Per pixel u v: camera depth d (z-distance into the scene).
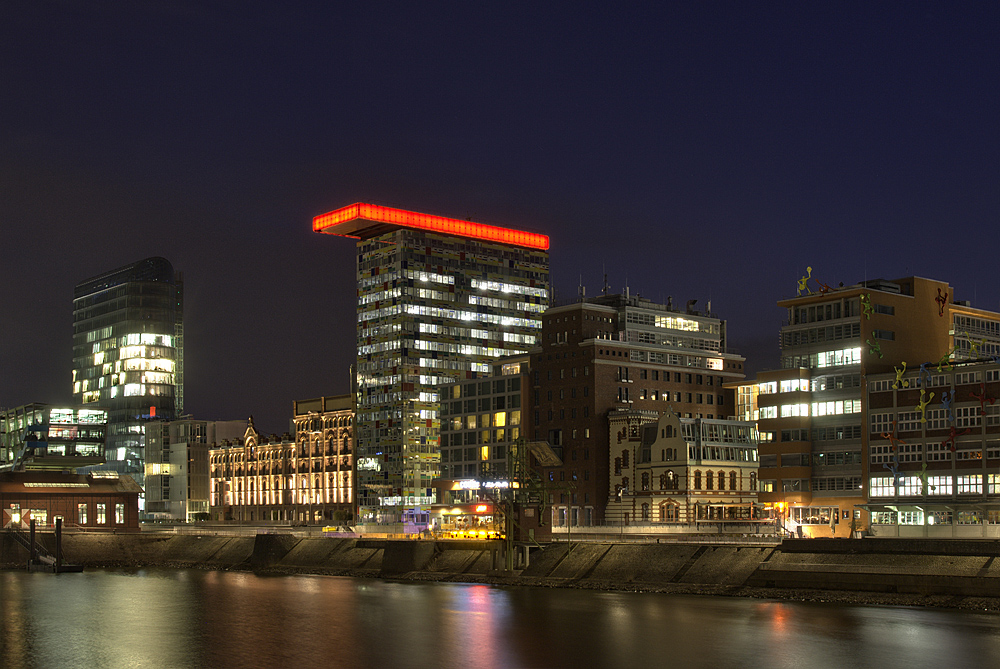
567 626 109.25
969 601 111.06
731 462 196.62
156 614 125.38
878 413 167.38
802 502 174.50
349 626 113.19
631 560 142.12
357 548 179.12
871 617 107.69
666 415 196.75
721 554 134.62
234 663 95.00
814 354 178.12
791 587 125.19
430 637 105.50
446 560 164.50
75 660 97.31
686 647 96.44
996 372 153.38
